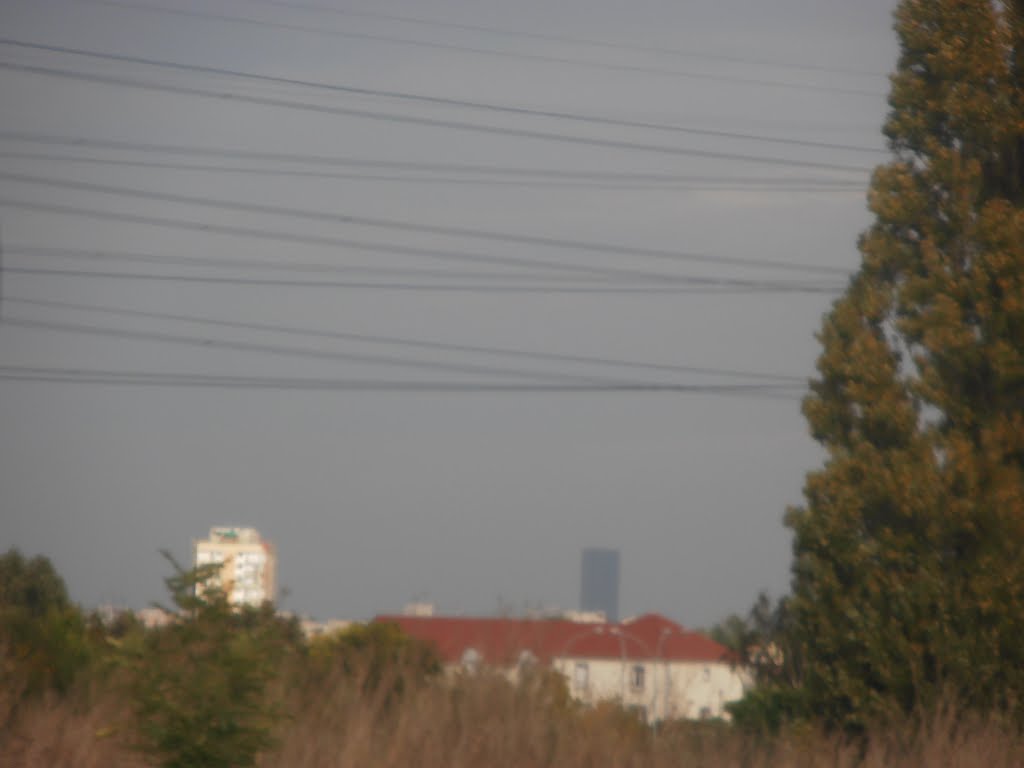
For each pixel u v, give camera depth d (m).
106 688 44.84
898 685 56.81
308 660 48.12
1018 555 57.91
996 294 63.03
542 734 45.03
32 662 48.41
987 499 58.97
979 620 56.97
